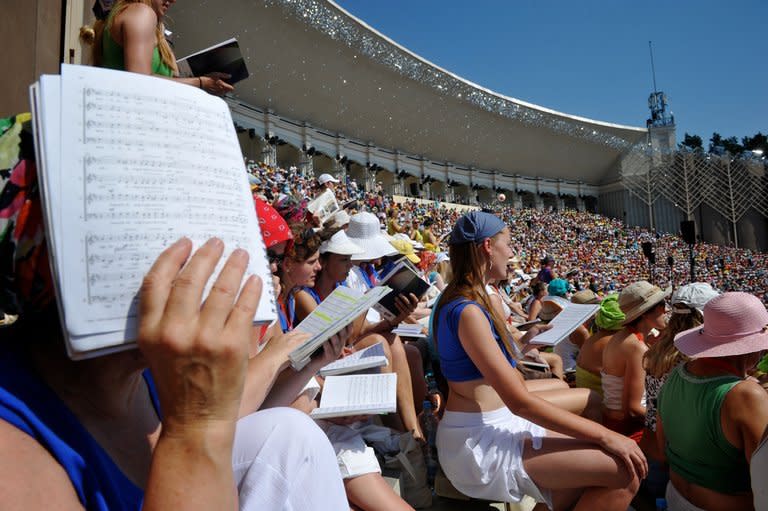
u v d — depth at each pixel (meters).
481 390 2.76
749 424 2.62
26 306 0.81
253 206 0.90
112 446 0.92
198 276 0.73
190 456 0.71
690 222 14.45
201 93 0.90
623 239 58.06
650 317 3.95
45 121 0.72
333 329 1.81
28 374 0.82
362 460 2.40
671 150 63.06
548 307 6.81
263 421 1.29
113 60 2.14
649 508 3.50
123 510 0.86
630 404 3.75
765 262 51.41
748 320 2.79
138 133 0.79
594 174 72.31
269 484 1.21
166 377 0.71
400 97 52.00
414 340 5.16
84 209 0.71
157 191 0.77
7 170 0.77
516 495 2.67
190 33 35.44
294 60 42.38
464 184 63.31
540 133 64.75
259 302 0.80
